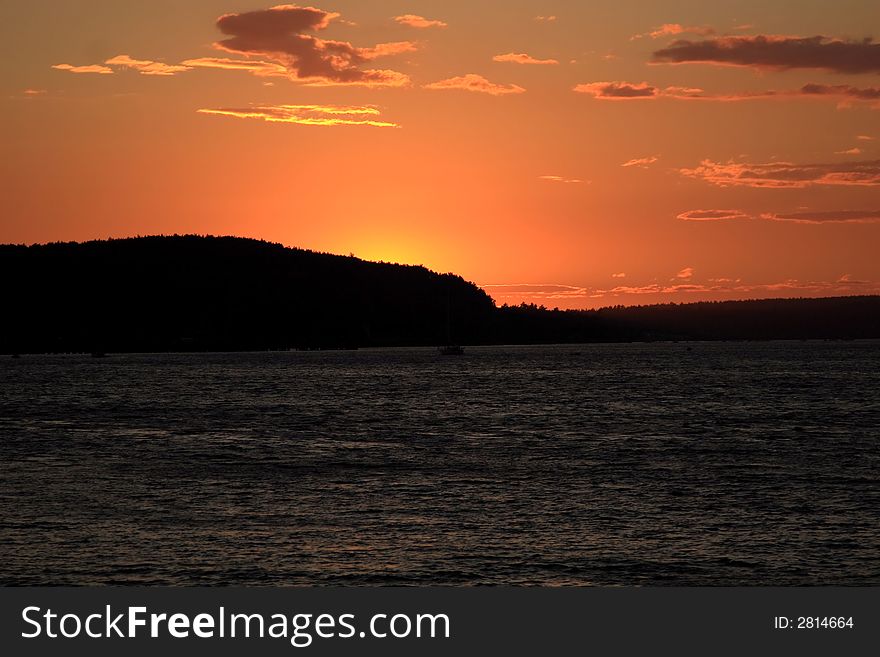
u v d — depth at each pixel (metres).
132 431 99.12
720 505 55.72
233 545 46.22
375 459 75.88
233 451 81.25
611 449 82.38
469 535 48.31
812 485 62.53
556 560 44.03
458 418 113.69
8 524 50.03
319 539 47.38
